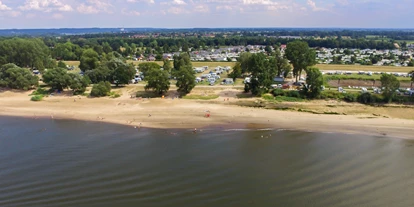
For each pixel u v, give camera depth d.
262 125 83.19
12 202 48.12
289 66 134.50
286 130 79.50
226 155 64.25
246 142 71.44
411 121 85.44
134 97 112.12
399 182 53.16
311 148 67.75
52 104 105.06
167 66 162.12
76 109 99.69
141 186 52.31
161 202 47.72
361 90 113.69
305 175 55.66
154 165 59.91
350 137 74.31
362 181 53.53
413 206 46.53
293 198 48.50
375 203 47.31
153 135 76.69
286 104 102.06
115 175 56.03
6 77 120.88
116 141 72.81
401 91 109.62
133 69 131.62
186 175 55.88
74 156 64.44
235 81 137.25
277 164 60.03
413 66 178.12
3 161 62.34
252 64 112.75
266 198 48.53
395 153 64.94
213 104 103.06
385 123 83.81
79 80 117.44
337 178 54.56
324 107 98.56
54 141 73.19
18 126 84.56
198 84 130.62
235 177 55.00
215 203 47.34
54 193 50.53
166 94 114.81
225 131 79.00
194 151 66.50
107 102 106.56
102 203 47.66
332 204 46.97
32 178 55.38
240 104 103.00
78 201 48.19
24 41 161.12
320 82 105.88
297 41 125.19
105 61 154.25
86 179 54.75
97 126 84.06
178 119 88.62
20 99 111.25
